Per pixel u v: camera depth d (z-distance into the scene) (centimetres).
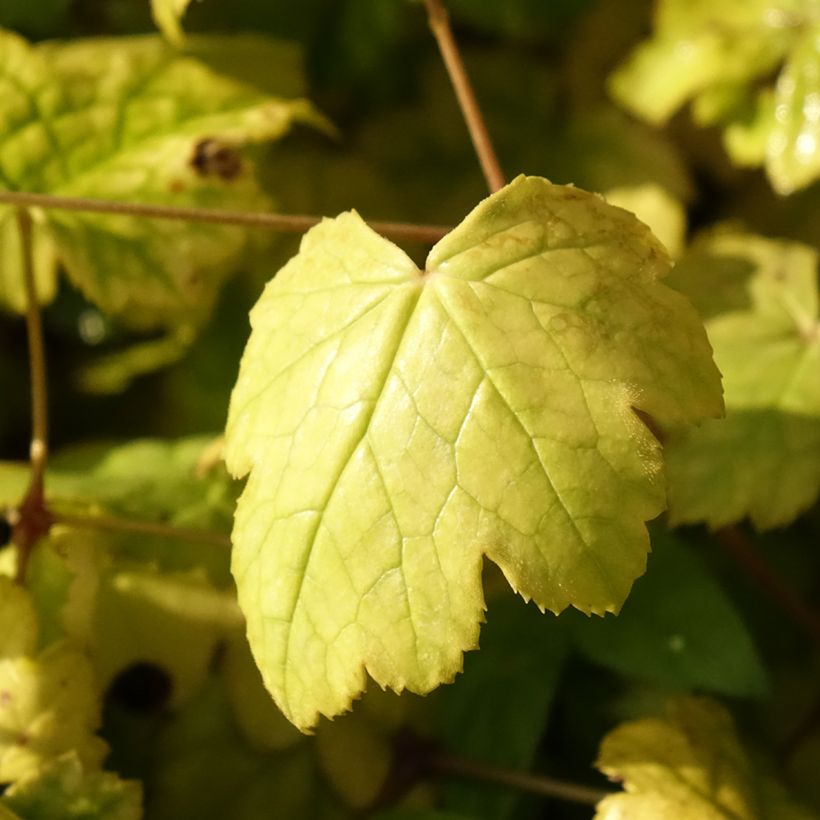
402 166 28
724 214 27
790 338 23
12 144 23
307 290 19
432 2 21
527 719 22
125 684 22
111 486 23
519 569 17
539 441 18
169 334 27
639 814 20
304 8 27
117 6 27
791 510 22
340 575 18
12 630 21
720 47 25
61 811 20
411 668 18
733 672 22
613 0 28
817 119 24
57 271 27
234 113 24
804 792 23
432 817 21
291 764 23
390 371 18
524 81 28
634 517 17
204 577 23
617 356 18
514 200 18
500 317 18
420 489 18
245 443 19
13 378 28
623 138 27
